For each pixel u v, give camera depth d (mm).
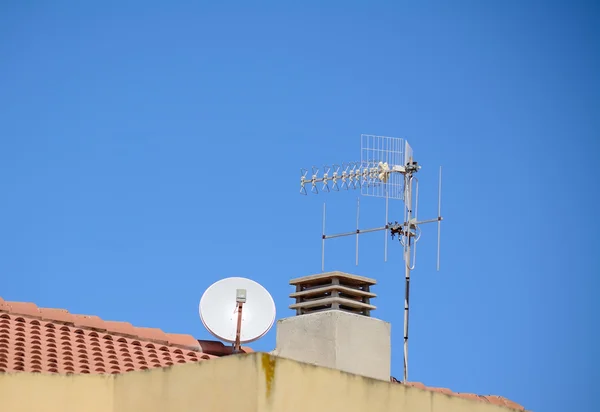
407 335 53250
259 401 39875
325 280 51125
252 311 55281
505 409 48375
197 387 41594
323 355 48375
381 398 43875
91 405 43750
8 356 48562
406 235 55125
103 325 53688
